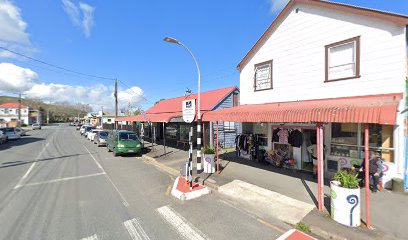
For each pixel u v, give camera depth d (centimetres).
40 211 590
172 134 2344
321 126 594
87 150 1841
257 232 483
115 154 1542
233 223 525
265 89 1091
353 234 455
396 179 679
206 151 1000
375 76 723
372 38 728
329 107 599
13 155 1565
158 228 500
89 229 494
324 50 856
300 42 937
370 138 752
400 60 670
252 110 897
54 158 1445
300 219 528
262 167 1052
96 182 873
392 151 698
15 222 527
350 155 809
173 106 2180
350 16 780
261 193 709
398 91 676
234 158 1277
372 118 494
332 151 866
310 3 887
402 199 625
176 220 540
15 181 885
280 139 1059
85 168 1136
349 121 531
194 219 545
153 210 600
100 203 649
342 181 517
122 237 462
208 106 1612
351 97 764
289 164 1020
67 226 507
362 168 722
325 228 480
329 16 838
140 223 523
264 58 1097
